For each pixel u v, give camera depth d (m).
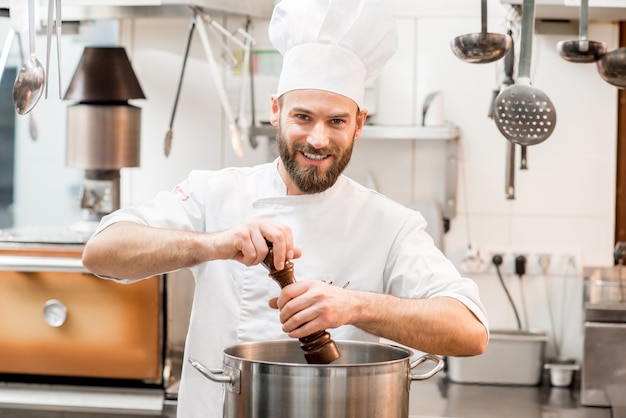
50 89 2.98
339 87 1.45
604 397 2.32
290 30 1.49
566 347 2.71
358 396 1.13
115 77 2.56
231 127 2.40
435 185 2.75
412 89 2.74
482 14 1.76
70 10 2.43
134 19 2.81
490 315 2.73
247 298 1.59
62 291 2.32
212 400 1.59
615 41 2.67
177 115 2.82
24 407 2.33
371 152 2.77
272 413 1.13
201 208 1.66
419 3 2.72
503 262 2.71
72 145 2.56
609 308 2.32
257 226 1.30
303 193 1.60
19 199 3.10
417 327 1.35
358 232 1.60
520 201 2.71
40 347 2.34
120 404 2.31
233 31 2.78
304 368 1.12
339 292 1.29
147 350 2.30
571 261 2.69
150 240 1.40
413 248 1.57
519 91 1.69
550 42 2.69
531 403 2.34
